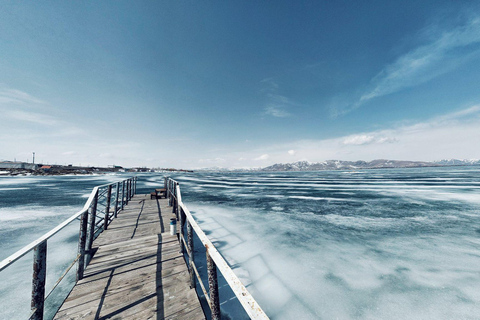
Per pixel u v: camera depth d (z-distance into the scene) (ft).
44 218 36.96
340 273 19.48
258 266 20.77
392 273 19.43
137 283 10.91
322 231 31.22
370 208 47.44
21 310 13.57
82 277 11.29
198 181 145.18
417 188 82.53
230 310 14.23
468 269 19.95
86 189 82.94
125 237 18.04
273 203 54.39
